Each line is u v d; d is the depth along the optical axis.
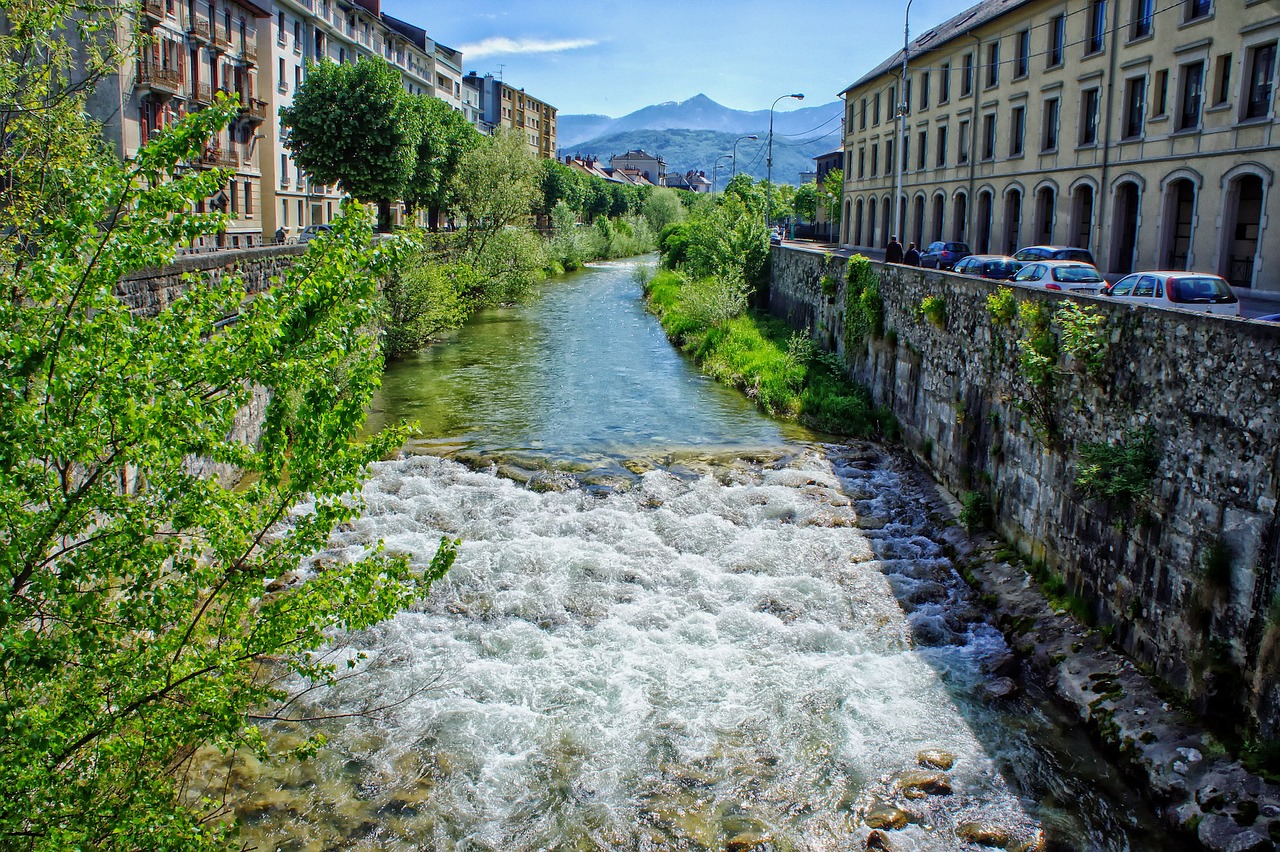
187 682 5.51
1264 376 8.70
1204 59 27.20
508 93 125.19
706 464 18.69
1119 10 31.27
